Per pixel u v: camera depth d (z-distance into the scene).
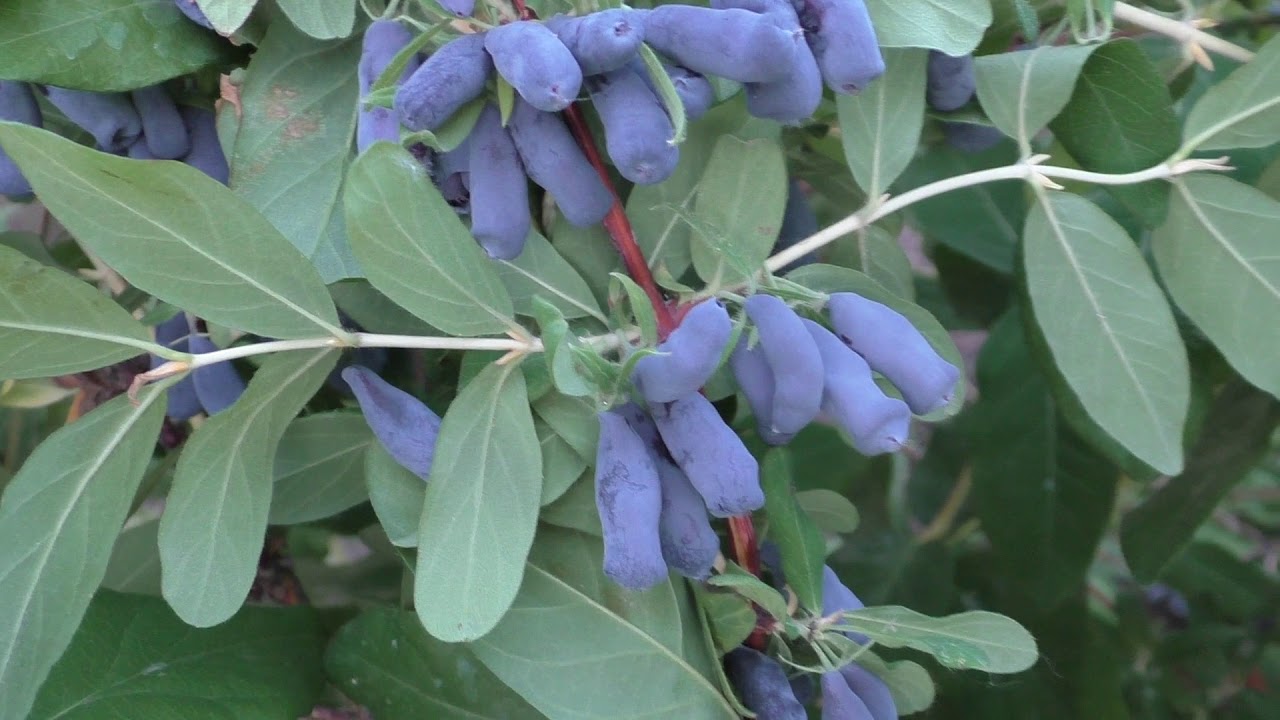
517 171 0.40
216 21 0.40
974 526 0.69
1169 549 0.54
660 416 0.40
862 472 0.69
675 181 0.44
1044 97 0.44
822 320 0.42
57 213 0.39
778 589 0.45
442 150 0.39
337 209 0.43
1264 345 0.45
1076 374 0.45
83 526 0.42
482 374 0.42
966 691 0.59
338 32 0.41
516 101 0.40
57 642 0.42
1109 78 0.45
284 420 0.42
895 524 0.72
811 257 0.47
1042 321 0.45
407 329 0.45
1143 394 0.44
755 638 0.45
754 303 0.40
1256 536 0.90
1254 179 0.50
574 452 0.42
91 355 0.41
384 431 0.42
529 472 0.41
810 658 0.45
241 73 0.44
